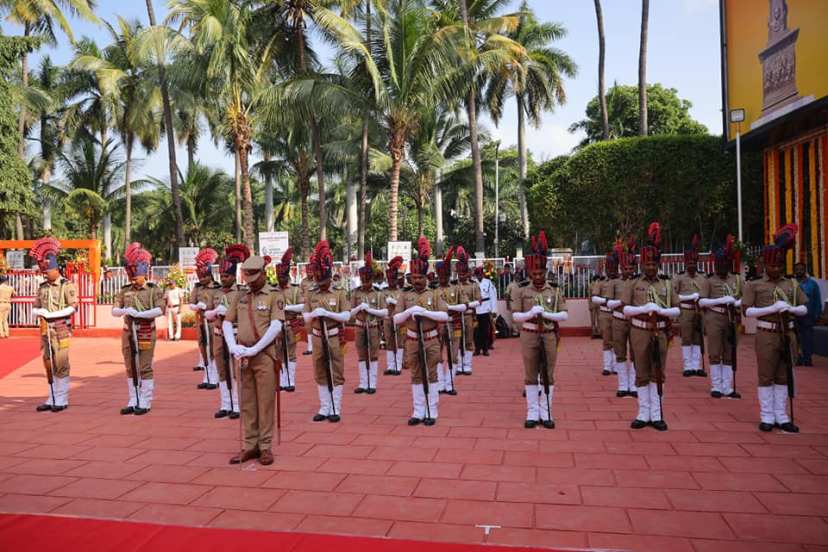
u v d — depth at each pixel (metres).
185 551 4.21
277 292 6.37
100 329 19.00
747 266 14.80
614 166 19.89
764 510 4.78
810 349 11.25
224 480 5.72
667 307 7.21
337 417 7.94
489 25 24.00
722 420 7.53
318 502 5.11
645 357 7.16
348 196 34.41
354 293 9.98
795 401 8.45
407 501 5.10
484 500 5.09
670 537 4.34
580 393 9.34
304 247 30.77
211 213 38.78
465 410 8.41
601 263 16.84
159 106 28.50
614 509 4.86
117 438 7.33
